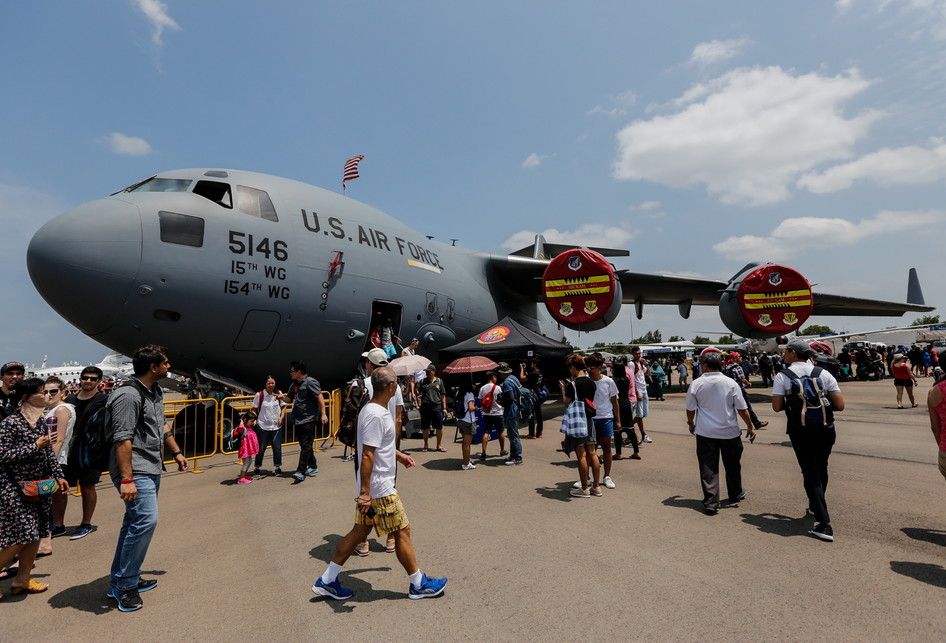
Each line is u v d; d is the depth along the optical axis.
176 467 7.49
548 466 7.04
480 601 3.06
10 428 3.28
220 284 7.84
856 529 4.14
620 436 7.27
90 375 5.10
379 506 3.11
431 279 11.64
